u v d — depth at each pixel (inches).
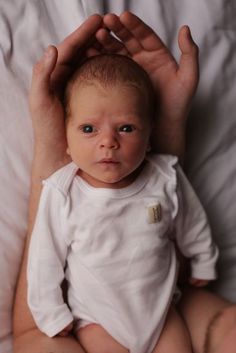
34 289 38.8
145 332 38.8
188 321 41.2
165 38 46.4
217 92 46.8
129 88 37.4
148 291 39.4
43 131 40.0
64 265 40.4
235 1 47.8
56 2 45.0
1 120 42.1
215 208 46.7
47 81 38.4
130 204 39.4
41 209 39.0
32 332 39.7
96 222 38.8
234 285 46.4
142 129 37.9
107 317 39.0
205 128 46.6
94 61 38.6
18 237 41.9
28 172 42.6
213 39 47.0
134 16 40.4
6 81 42.4
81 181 39.7
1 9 43.4
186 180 42.4
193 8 47.0
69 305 40.4
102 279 39.0
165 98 42.4
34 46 43.6
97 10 45.0
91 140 37.2
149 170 40.9
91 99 37.0
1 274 41.1
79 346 38.7
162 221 40.0
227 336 38.9
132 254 39.1
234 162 47.1
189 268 44.5
